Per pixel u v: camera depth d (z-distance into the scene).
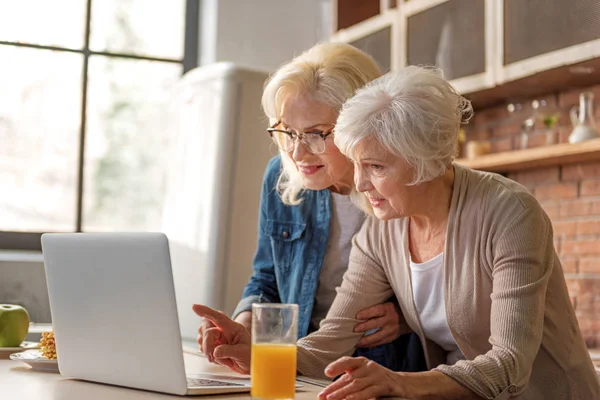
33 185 3.92
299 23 4.33
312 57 1.92
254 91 3.48
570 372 1.64
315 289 2.10
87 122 4.02
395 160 1.49
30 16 3.96
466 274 1.59
